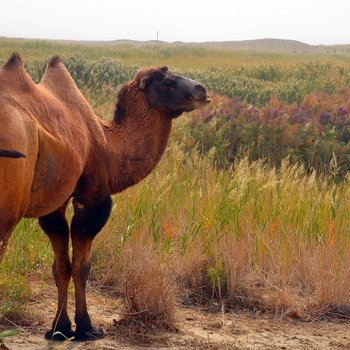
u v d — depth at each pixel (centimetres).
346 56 7312
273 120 1916
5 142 595
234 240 1058
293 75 4359
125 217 1102
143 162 830
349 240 1109
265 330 870
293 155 1802
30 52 5150
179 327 841
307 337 852
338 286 960
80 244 770
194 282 980
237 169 1279
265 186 1139
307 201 1230
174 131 1856
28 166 623
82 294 777
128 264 971
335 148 1812
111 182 802
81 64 3253
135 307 830
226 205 1129
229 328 862
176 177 1312
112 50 5975
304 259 1027
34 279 954
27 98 674
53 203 697
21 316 819
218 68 4522
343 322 921
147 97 841
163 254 1030
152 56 5912
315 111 2253
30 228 1002
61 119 709
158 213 1172
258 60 5975
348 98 2688
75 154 708
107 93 2741
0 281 868
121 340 787
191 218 1130
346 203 1259
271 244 1073
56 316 774
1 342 698
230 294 959
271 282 998
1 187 590
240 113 2006
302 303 962
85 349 747
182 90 842
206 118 1988
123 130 827
